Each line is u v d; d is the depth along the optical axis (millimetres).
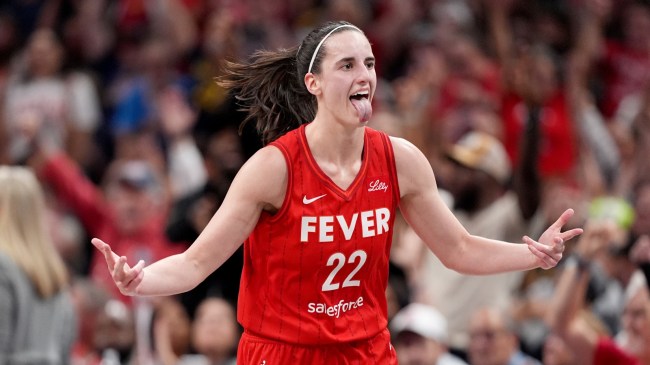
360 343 11250
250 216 10945
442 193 21844
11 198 16609
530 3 32438
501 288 20688
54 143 29609
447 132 26656
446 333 20516
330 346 11125
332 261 10984
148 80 30344
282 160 10945
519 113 26828
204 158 26891
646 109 29109
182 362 19328
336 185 10984
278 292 11094
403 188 11312
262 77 11750
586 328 16641
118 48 32250
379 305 11445
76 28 31922
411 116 27297
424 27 33125
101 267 22938
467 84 29031
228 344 18781
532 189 21156
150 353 19531
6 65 32812
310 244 10938
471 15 32188
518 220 21141
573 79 27922
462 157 21516
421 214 11445
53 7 32719
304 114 11734
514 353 18172
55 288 16719
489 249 11508
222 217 10914
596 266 18172
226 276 19812
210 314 18781
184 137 27672
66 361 16969
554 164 26422
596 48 32312
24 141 28062
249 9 32719
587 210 21797
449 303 20688
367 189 11102
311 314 11070
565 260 20766
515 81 26938
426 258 21219
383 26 32906
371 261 11148
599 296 18250
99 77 31906
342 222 10969
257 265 11203
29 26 32906
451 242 11508
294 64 11648
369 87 10852
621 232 18656
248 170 10961
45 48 30281
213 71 28344
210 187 21609
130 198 23047
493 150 21812
